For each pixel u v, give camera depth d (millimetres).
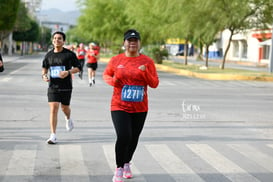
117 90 5562
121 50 56969
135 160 6746
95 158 6773
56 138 7875
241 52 68625
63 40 7641
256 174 6102
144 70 5410
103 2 55562
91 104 13141
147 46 49094
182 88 19594
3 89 16875
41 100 13742
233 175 6023
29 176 5758
